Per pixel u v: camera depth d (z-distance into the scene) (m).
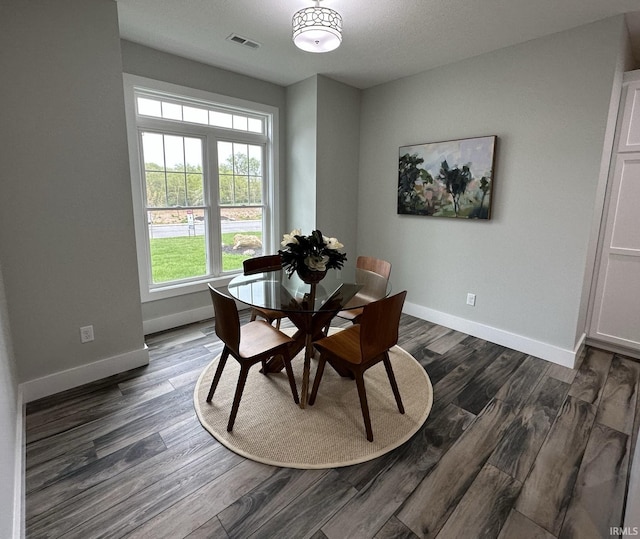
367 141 4.16
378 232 4.20
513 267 3.10
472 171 3.22
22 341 2.23
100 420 2.11
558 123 2.71
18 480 1.57
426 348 3.16
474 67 3.14
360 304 2.19
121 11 2.44
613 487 1.66
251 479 1.71
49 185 2.21
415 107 3.64
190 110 3.47
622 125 2.76
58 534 1.42
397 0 2.23
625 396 2.40
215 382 2.23
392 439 1.97
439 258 3.65
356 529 1.46
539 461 1.82
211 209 3.73
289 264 2.36
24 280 2.19
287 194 4.28
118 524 1.47
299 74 3.67
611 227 2.90
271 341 2.19
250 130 3.96
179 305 3.58
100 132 2.36
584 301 2.92
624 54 2.61
